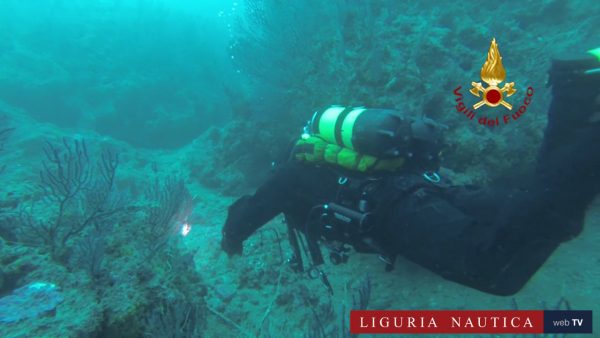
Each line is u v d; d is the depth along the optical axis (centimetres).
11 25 1347
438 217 160
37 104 1241
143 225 337
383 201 183
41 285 205
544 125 471
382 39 618
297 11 722
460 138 480
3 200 345
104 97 1306
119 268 247
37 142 930
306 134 242
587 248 362
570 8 680
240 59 803
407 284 378
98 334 189
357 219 185
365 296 306
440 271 162
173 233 380
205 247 510
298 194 228
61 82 1259
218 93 1612
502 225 134
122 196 367
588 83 109
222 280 421
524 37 660
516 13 720
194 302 300
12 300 192
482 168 473
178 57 1549
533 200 123
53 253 265
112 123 1312
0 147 421
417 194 175
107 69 1384
